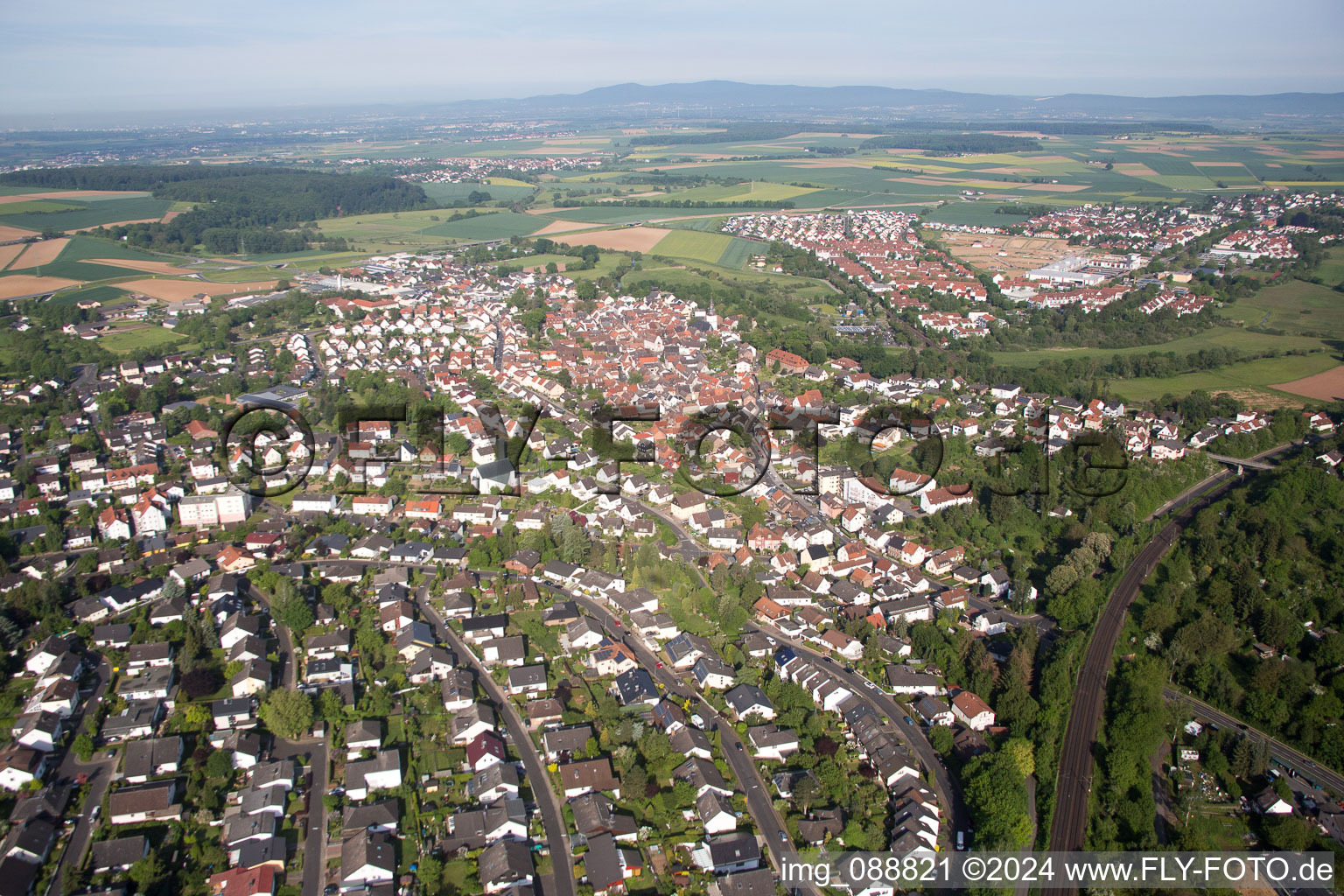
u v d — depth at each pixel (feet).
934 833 494.59
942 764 561.43
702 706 606.55
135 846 465.88
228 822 490.08
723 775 540.11
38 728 540.52
